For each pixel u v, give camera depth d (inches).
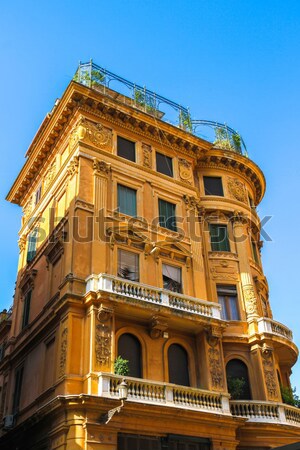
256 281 1159.0
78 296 867.4
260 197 1397.6
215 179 1262.3
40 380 911.0
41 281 1071.6
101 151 1072.2
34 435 874.8
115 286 883.4
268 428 914.7
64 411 768.9
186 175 1194.0
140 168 1114.1
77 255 925.8
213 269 1121.4
